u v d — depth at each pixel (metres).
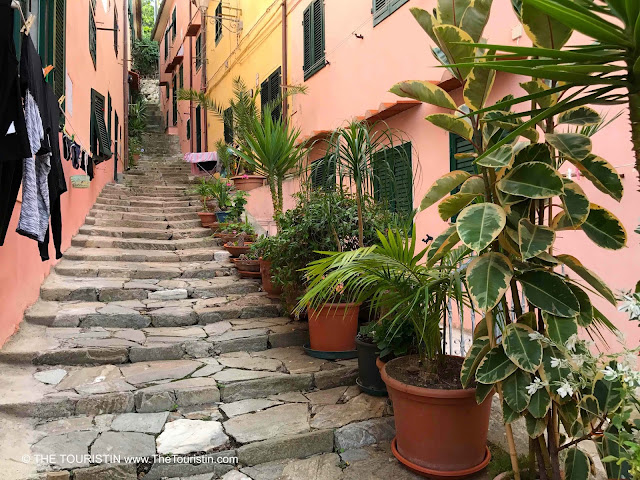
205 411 3.25
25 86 2.97
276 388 3.57
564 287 1.91
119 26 13.39
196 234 8.05
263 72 10.45
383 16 6.21
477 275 1.96
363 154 3.50
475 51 2.02
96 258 6.43
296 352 4.28
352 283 2.55
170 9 20.78
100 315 4.61
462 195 2.13
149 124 22.12
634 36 1.26
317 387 3.68
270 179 5.11
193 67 16.89
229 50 12.82
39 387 3.33
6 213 3.06
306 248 4.27
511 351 1.93
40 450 2.66
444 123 2.16
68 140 6.05
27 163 3.13
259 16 10.63
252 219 8.91
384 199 4.04
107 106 10.52
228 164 10.66
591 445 2.79
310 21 8.20
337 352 4.07
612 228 1.96
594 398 1.79
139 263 6.53
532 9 1.74
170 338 4.32
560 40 1.79
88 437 2.83
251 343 4.35
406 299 2.37
